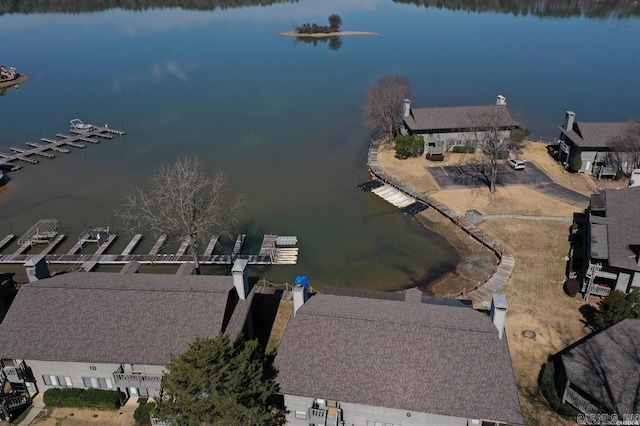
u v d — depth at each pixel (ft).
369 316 113.80
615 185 231.30
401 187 237.04
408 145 264.72
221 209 201.46
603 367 112.37
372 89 301.63
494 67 453.58
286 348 110.42
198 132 322.96
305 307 118.93
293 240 195.31
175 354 112.37
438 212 216.54
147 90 417.49
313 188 245.24
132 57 526.57
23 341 116.88
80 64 504.43
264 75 451.94
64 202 238.27
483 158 261.03
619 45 514.27
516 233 196.13
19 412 121.49
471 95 378.12
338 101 374.84
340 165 270.26
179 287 124.88
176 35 631.56
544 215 208.54
